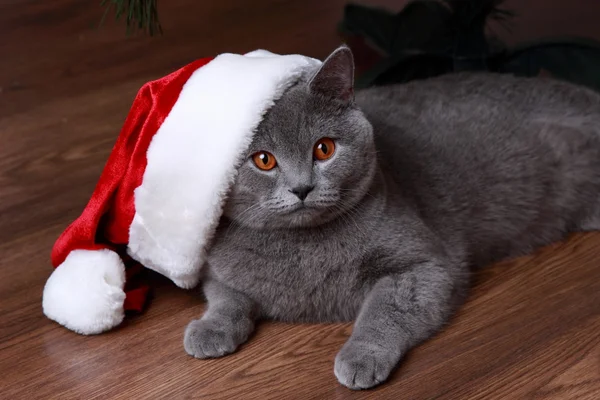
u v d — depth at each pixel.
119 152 0.89
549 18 1.45
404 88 1.04
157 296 0.94
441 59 1.23
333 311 0.89
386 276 0.87
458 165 0.96
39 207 1.09
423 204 0.93
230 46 1.46
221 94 0.82
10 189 1.13
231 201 0.85
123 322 0.91
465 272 0.92
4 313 0.93
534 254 0.98
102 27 1.58
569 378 0.82
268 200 0.83
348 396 0.81
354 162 0.84
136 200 0.86
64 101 1.33
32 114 1.29
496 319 0.88
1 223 1.06
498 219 0.97
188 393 0.83
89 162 1.18
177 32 1.54
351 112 0.85
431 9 1.25
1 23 1.61
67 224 1.06
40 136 1.24
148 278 0.97
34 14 1.65
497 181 0.96
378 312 0.84
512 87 1.04
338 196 0.84
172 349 0.88
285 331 0.89
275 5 1.63
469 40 1.20
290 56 0.85
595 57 1.17
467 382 0.82
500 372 0.83
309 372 0.84
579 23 1.42
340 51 0.82
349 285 0.88
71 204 1.09
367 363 0.81
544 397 0.80
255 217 0.84
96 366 0.86
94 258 0.89
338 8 1.59
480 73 1.08
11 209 1.09
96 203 0.89
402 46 1.29
